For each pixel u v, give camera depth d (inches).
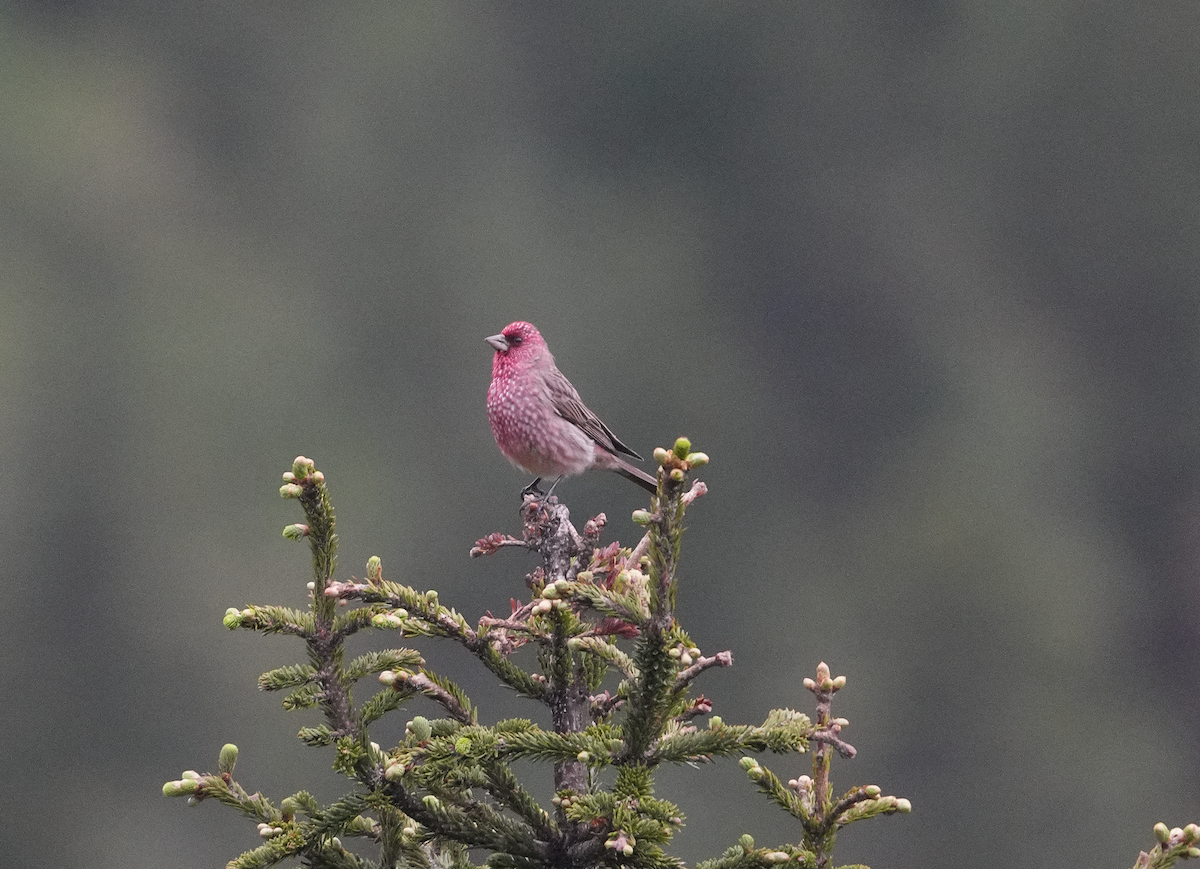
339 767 177.5
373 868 185.6
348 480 1154.7
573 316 1455.5
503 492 1159.0
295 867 212.7
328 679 180.2
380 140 1587.1
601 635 199.0
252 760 880.9
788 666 1095.0
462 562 1113.4
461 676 810.2
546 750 176.4
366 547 1099.9
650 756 177.8
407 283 1432.1
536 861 183.0
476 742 175.2
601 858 180.1
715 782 733.9
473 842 182.1
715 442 1373.0
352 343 1342.3
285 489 178.2
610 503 966.4
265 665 928.9
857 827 917.2
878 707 1030.4
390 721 660.7
